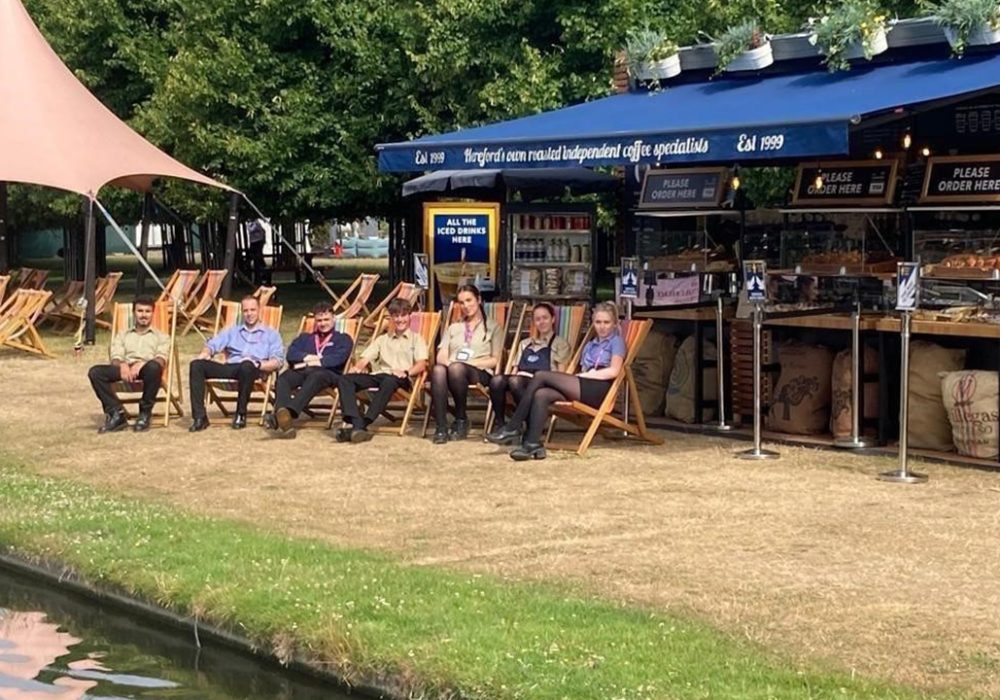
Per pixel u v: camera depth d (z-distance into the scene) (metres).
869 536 8.38
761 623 6.61
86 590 8.01
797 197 12.38
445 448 11.82
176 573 7.74
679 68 13.70
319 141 24.89
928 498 9.45
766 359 12.24
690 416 12.71
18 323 19.11
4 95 20.62
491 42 22.59
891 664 5.99
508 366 12.21
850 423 11.44
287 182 24.88
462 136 12.80
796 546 8.15
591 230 16.28
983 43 11.05
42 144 20.22
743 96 12.16
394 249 30.39
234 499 9.87
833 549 8.06
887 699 5.46
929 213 11.98
